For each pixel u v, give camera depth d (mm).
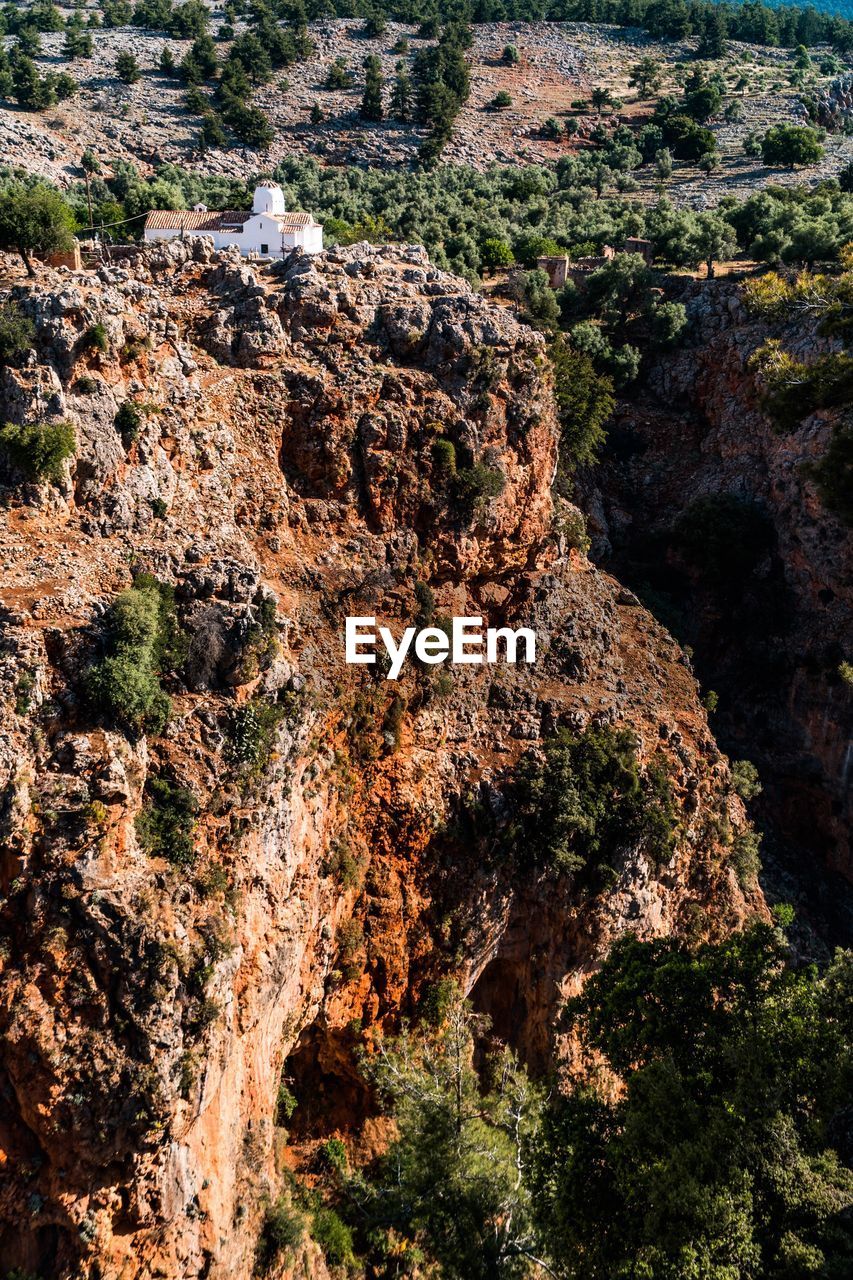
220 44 153625
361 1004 37875
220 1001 28641
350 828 38594
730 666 64375
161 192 86062
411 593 43062
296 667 36094
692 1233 23250
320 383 43031
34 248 48625
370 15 170250
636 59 168375
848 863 59000
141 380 37344
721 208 98000
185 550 35000
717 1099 25422
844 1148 26266
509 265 81688
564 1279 27328
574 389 61469
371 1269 34062
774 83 154750
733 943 29219
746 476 66625
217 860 31016
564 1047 41031
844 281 37094
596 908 42781
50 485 33188
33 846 27297
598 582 54219
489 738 44438
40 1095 25781
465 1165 31984
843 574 59812
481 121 140625
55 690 29156
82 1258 25531
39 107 123500
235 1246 29562
